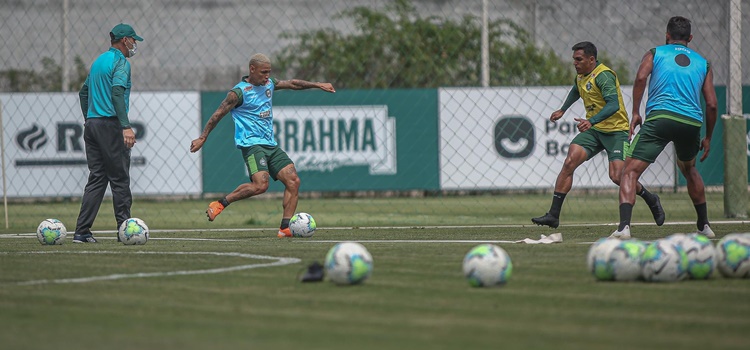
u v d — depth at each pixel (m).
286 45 99.12
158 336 16.89
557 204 39.91
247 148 39.81
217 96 61.94
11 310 19.64
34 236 43.31
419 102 62.47
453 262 27.84
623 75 92.38
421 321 18.12
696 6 85.31
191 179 61.75
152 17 97.62
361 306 19.88
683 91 34.50
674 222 48.00
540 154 62.44
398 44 89.50
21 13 94.31
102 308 19.84
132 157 61.31
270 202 73.06
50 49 94.81
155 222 55.28
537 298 20.70
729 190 51.16
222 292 21.95
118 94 37.16
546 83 87.06
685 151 35.75
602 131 40.03
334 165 62.50
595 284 22.73
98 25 96.69
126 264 27.98
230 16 99.06
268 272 25.73
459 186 62.50
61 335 17.03
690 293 21.23
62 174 61.91
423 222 52.69
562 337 16.55
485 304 20.02
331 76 90.06
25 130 61.75
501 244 34.19
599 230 42.03
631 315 18.62
